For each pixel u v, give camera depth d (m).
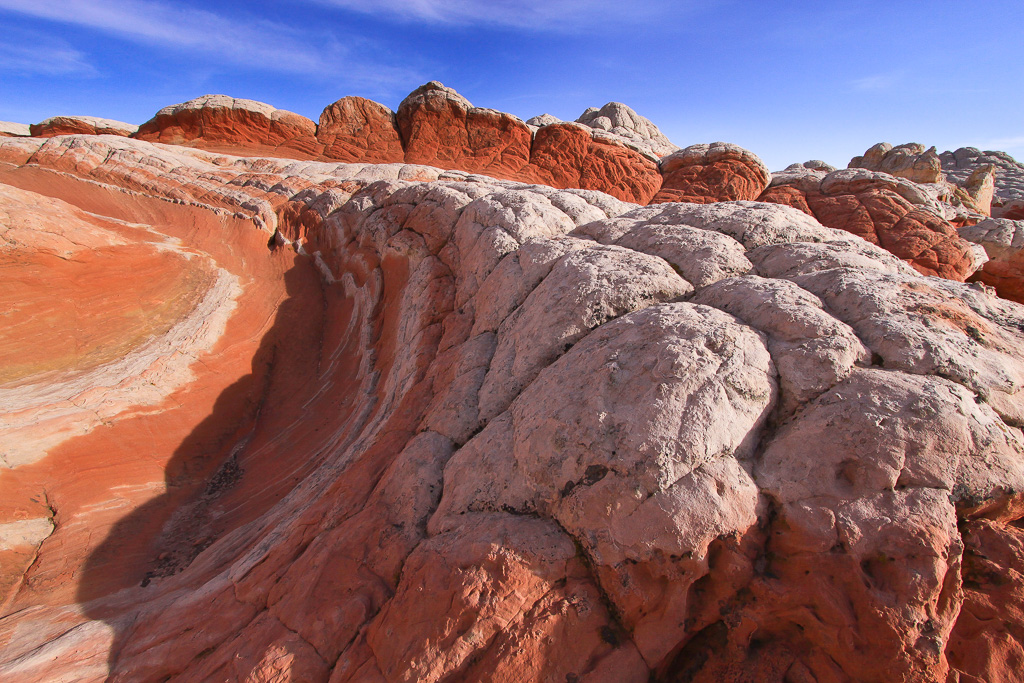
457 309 8.77
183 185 18.06
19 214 11.15
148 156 18.98
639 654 3.72
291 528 6.24
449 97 32.53
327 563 5.23
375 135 32.53
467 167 32.72
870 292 4.61
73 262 11.45
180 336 11.37
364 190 16.88
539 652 3.74
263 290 13.95
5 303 9.91
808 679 3.38
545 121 44.59
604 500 3.96
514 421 5.23
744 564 3.55
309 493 7.07
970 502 3.39
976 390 3.80
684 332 4.52
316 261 15.81
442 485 5.53
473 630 3.87
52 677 5.04
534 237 8.50
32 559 6.91
